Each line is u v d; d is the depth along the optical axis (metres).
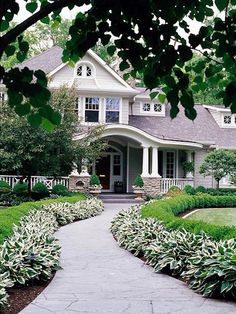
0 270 6.32
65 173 19.53
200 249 7.52
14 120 17.28
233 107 3.20
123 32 3.09
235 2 3.36
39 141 17.69
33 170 18.84
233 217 16.89
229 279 5.96
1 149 17.73
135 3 2.95
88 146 19.48
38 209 14.12
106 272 7.81
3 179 22.41
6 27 3.12
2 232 8.30
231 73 3.51
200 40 3.32
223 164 23.56
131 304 5.82
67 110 18.48
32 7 3.52
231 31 3.28
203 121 29.09
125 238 10.53
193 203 19.78
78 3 3.10
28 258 6.84
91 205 17.66
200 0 3.47
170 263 7.50
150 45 3.16
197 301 5.95
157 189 24.03
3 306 5.39
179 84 3.21
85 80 25.30
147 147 23.98
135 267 8.26
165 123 27.69
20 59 3.32
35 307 5.66
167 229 9.45
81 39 3.24
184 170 26.77
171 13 3.20
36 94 2.83
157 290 6.58
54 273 7.72
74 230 13.30
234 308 5.60
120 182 26.39
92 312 5.46
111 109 25.80
